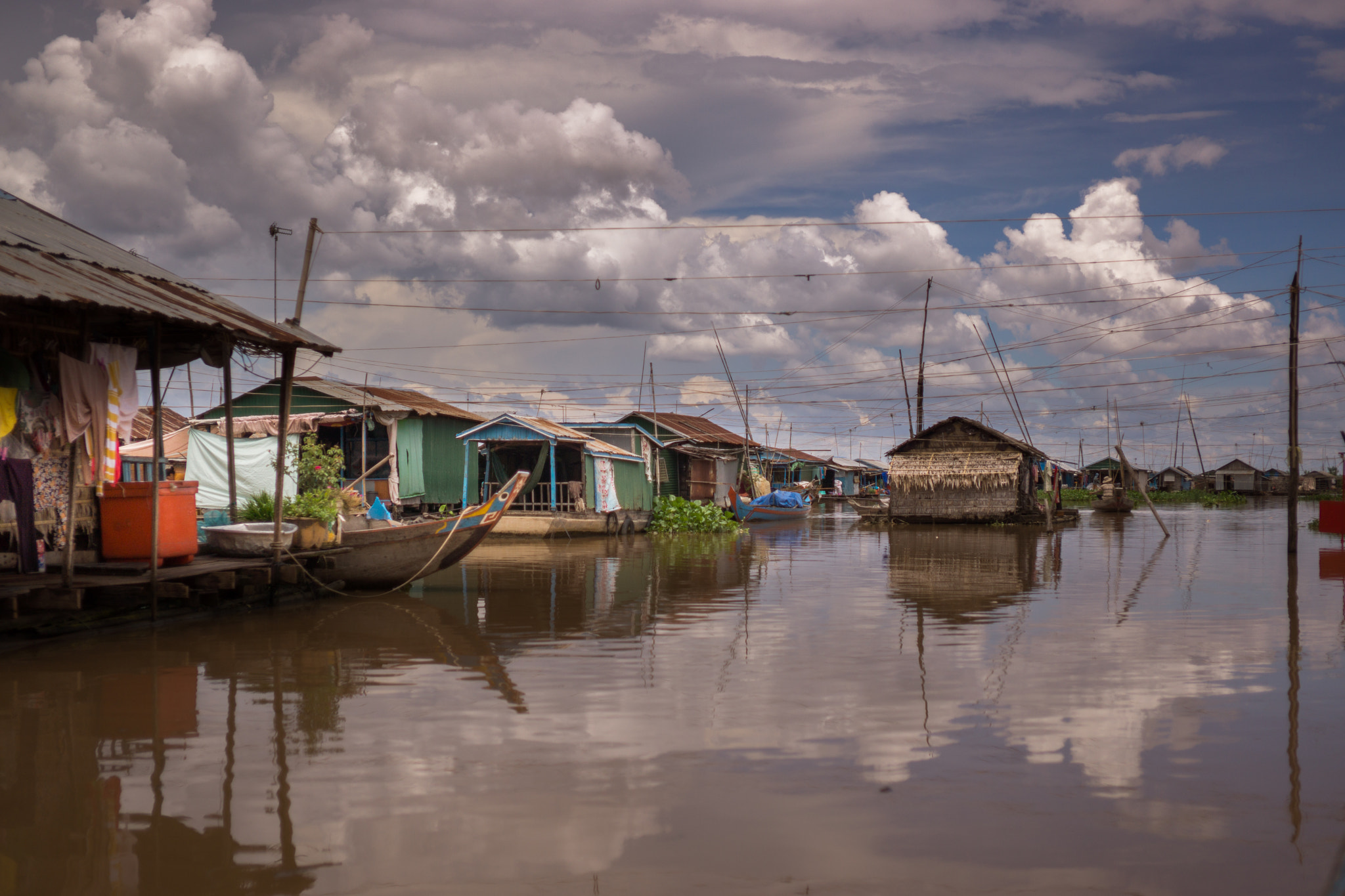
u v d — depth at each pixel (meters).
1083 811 5.70
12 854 5.05
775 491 47.84
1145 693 8.61
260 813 5.60
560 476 32.59
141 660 9.89
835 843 5.21
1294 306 21.89
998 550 26.02
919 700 8.30
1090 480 107.81
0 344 10.55
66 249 11.98
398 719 7.62
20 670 9.39
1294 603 14.64
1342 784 6.16
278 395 27.80
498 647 10.80
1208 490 104.25
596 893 4.61
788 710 7.94
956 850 5.13
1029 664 9.85
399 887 4.68
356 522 15.47
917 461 41.03
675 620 12.88
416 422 28.23
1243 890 4.69
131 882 4.71
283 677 9.10
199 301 12.66
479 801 5.80
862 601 14.94
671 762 6.56
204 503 23.89
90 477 11.92
